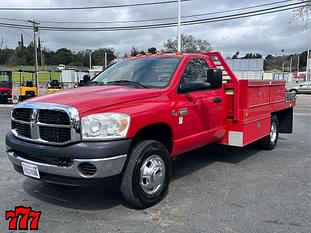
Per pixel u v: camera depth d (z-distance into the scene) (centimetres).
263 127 714
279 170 623
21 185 521
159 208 433
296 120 1517
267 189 511
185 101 496
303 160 704
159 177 444
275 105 782
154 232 367
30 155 414
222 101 597
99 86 496
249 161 692
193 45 5156
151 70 520
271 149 807
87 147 372
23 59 9762
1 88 2628
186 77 516
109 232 366
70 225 383
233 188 515
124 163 393
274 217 407
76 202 451
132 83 500
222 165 657
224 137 625
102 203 448
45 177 403
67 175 382
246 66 5556
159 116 439
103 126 379
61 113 384
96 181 379
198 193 491
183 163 672
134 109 409
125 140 392
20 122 427
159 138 479
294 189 512
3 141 913
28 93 2672
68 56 11394
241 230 372
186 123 495
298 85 4203
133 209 429
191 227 379
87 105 387
